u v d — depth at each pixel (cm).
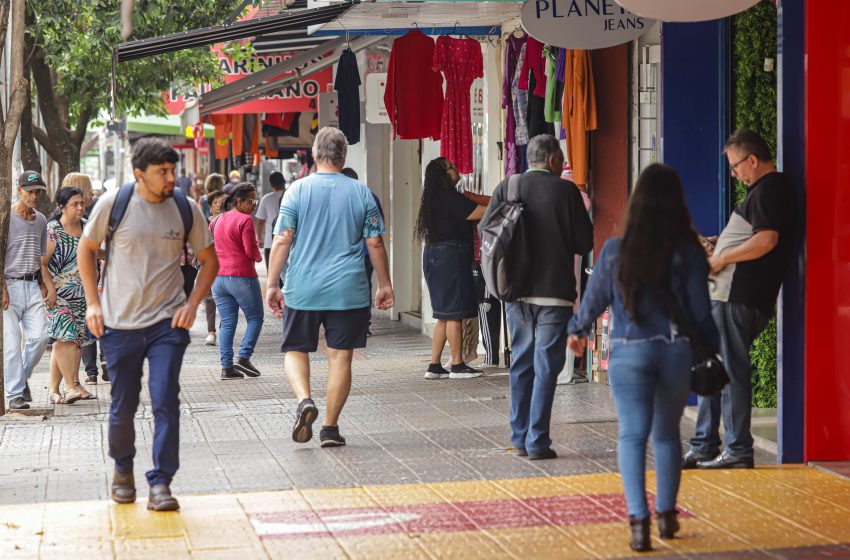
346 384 1959
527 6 2130
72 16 4184
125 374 1561
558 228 1803
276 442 2027
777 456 1803
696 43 2136
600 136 2566
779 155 1734
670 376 1334
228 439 2059
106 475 1803
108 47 4203
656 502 1400
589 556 1338
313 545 1396
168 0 4234
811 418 1755
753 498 1573
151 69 4491
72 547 1398
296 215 1933
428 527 1464
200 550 1383
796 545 1368
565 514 1515
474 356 2839
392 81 2858
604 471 1761
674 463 1377
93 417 2330
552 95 2591
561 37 2138
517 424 1875
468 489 1655
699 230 2152
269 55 4438
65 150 4647
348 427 2145
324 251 1925
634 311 1321
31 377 2972
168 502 1548
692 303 1333
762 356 2186
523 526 1461
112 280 1546
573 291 1823
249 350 2870
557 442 1970
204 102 4069
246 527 1474
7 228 2339
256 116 5928
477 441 1995
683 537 1401
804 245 1733
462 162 2905
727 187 2152
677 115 2139
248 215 2838
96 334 1542
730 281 1702
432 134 2875
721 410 1778
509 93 2764
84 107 4781
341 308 1930
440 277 2700
